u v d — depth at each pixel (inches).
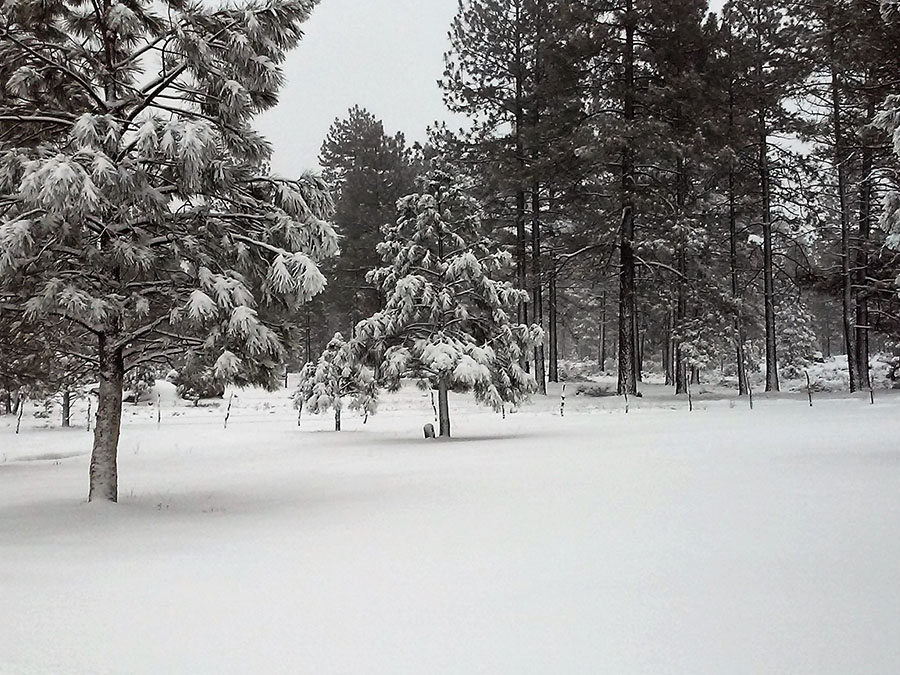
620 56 1343.5
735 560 253.3
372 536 322.7
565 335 3695.9
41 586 246.5
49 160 375.9
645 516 335.6
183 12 464.4
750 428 761.6
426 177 997.8
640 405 1234.0
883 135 1072.8
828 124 1304.1
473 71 1558.8
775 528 299.0
